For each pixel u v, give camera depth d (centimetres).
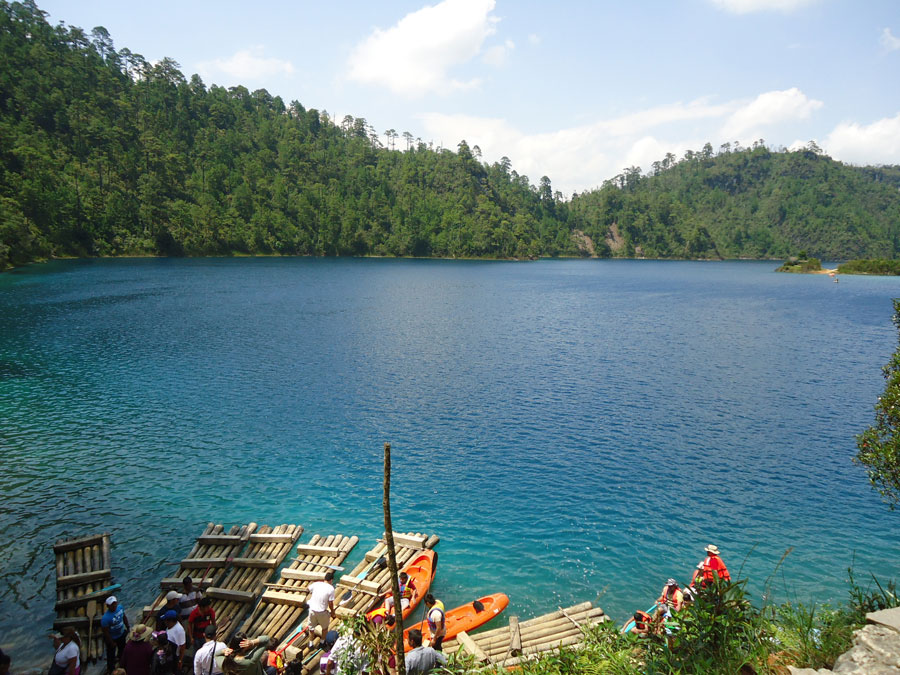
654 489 2542
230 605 1688
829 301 11094
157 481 2552
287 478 2619
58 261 15412
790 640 786
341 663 990
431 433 3259
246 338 6012
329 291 11306
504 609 1677
